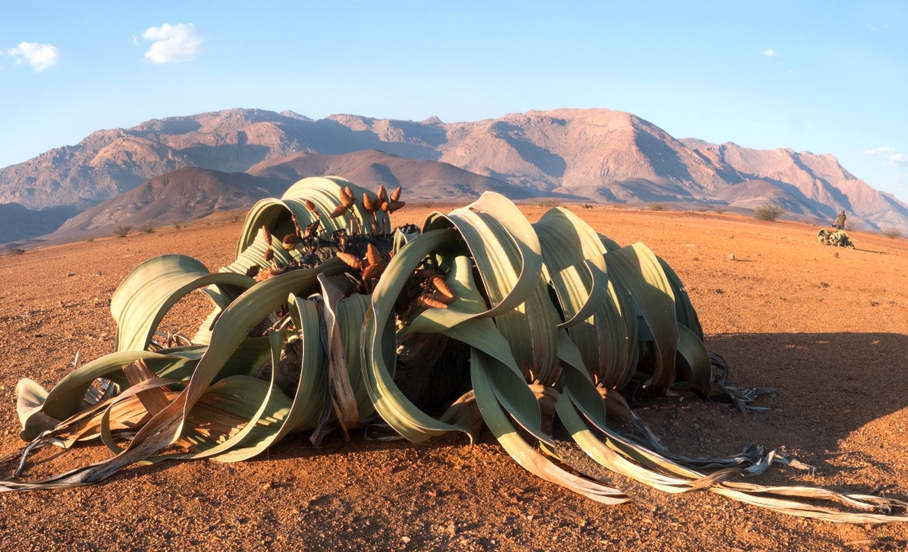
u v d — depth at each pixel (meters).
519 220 3.98
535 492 3.45
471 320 3.78
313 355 3.60
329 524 3.05
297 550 2.81
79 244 46.03
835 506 3.38
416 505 3.27
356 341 3.76
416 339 4.07
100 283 14.13
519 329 3.88
